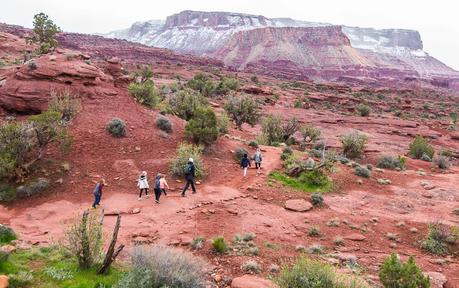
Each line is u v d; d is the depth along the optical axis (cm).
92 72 2892
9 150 1897
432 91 19312
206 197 1952
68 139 2073
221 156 2619
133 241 1413
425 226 1900
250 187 2127
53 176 1973
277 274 1207
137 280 912
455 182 2891
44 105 2548
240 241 1461
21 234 1416
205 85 7800
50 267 1048
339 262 1377
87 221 1129
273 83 14300
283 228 1681
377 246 1627
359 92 14025
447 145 5781
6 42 8225
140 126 2655
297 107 8094
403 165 3406
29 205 1748
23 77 2666
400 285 1084
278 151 2952
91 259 1070
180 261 995
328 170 2638
